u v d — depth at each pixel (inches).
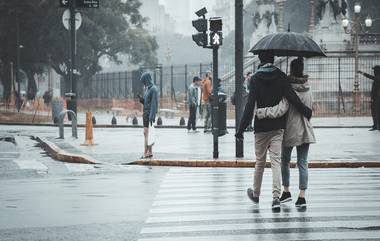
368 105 1793.8
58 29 2775.6
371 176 549.0
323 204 404.8
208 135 1051.3
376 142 852.6
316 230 326.3
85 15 2878.9
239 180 531.2
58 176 579.5
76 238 315.0
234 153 722.2
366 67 1914.4
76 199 437.1
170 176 565.0
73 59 1194.6
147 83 681.6
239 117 674.2
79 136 1052.5
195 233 322.7
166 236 316.5
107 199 435.2
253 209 389.4
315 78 1891.0
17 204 419.8
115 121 1445.6
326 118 1536.7
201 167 640.4
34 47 2849.4
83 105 2679.6
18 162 699.4
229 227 336.5
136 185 506.0
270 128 386.9
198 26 655.8
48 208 402.9
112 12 2999.5
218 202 416.8
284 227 335.0
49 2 2711.6
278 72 389.7
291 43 400.5
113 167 641.0
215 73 664.4
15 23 2773.1
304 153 395.9
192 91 1139.3
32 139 1039.6
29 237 319.6
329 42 1982.0
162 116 1919.3
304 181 391.5
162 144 855.1
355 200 419.5
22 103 2361.0
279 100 386.6
